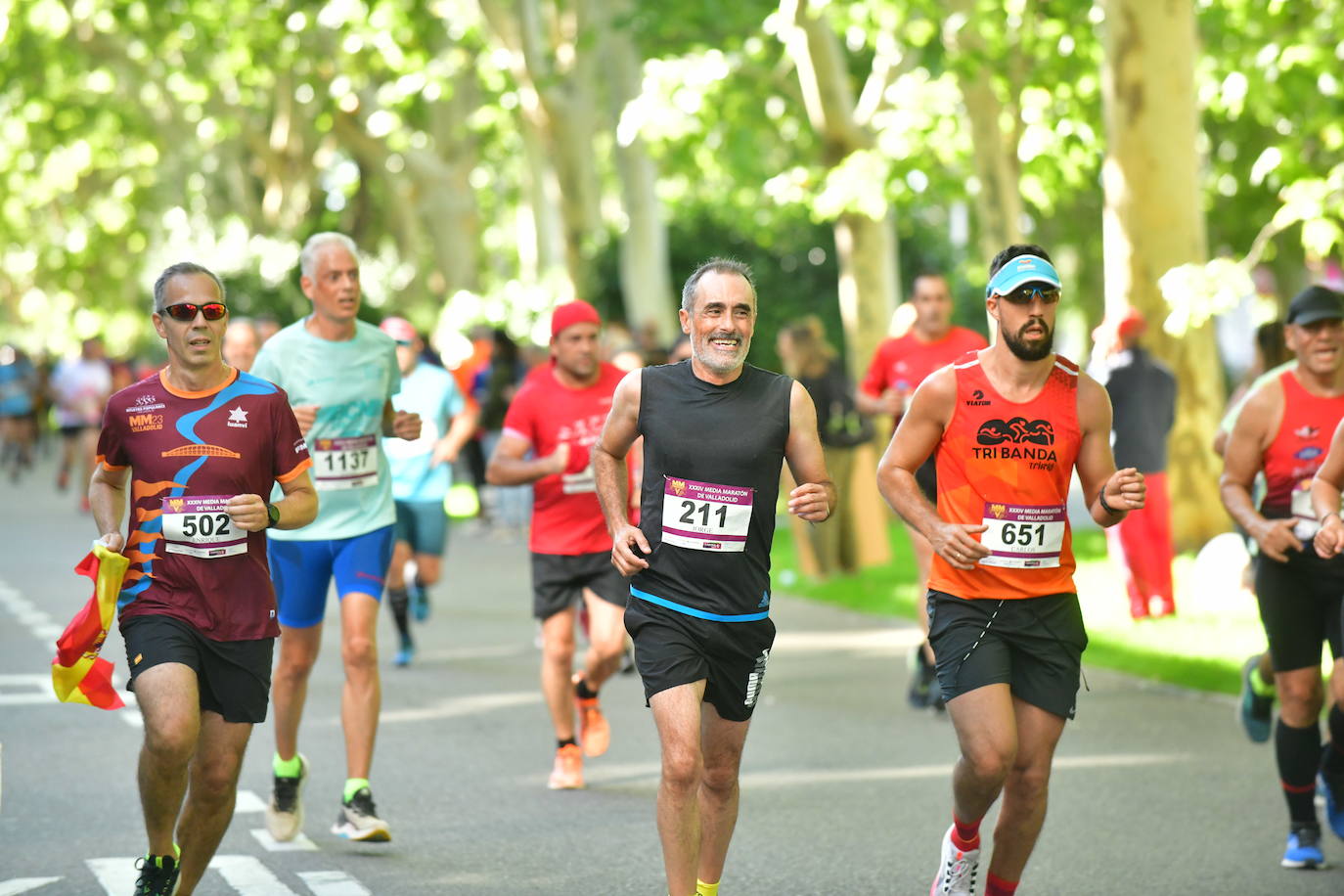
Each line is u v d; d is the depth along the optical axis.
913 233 71.00
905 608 37.75
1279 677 18.06
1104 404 15.05
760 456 14.66
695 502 14.61
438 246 87.56
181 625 14.88
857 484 44.09
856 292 54.44
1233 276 31.55
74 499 72.94
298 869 17.88
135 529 15.12
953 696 14.82
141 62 87.31
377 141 86.88
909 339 30.28
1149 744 24.00
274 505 15.07
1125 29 38.88
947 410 15.12
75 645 14.41
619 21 56.12
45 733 25.20
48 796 21.16
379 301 93.88
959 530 14.58
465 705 27.77
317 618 19.30
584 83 71.06
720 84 51.84
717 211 71.50
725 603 14.68
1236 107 40.22
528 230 99.31
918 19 46.88
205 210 123.25
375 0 54.66
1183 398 39.88
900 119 44.03
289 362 19.53
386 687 29.56
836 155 51.84
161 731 14.24
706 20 55.41
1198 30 45.84
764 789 21.67
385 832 18.58
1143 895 16.89
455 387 32.41
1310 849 17.84
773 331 66.38
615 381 22.33
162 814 14.61
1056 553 15.00
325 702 28.03
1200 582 31.22
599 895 16.91
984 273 50.44
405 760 23.55
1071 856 18.34
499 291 68.38
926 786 21.73
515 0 68.12
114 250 130.50
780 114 61.22
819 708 27.25
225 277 89.25
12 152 102.44
